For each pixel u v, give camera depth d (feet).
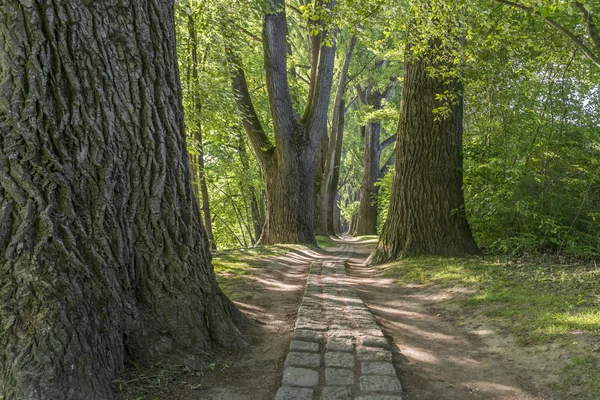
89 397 8.61
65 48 9.59
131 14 10.87
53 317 8.79
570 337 11.99
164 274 11.51
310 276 26.40
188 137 44.39
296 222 54.13
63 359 8.57
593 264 20.48
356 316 16.07
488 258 25.32
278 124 52.65
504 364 12.01
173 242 11.78
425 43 22.76
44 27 9.32
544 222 23.45
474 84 27.32
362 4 20.03
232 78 49.90
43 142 9.28
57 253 9.28
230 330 12.59
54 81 9.48
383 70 76.48
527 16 22.15
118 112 10.56
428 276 23.11
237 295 19.58
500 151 26.78
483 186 26.18
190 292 11.98
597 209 24.00
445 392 10.52
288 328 15.06
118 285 10.37
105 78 10.26
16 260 8.99
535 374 11.03
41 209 9.20
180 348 11.09
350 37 69.72
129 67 10.77
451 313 17.21
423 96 28.66
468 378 11.38
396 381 10.46
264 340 13.51
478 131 30.63
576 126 25.38
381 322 16.51
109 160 10.31
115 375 9.65
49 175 9.30
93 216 10.01
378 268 28.53
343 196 190.29
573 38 16.76
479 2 22.81
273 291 21.93
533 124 26.17
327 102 55.36
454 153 28.35
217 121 47.88
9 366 8.29
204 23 41.22
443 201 28.14
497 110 28.09
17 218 9.11
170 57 12.05
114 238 10.41
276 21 50.72
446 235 27.99
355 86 92.63
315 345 12.76
